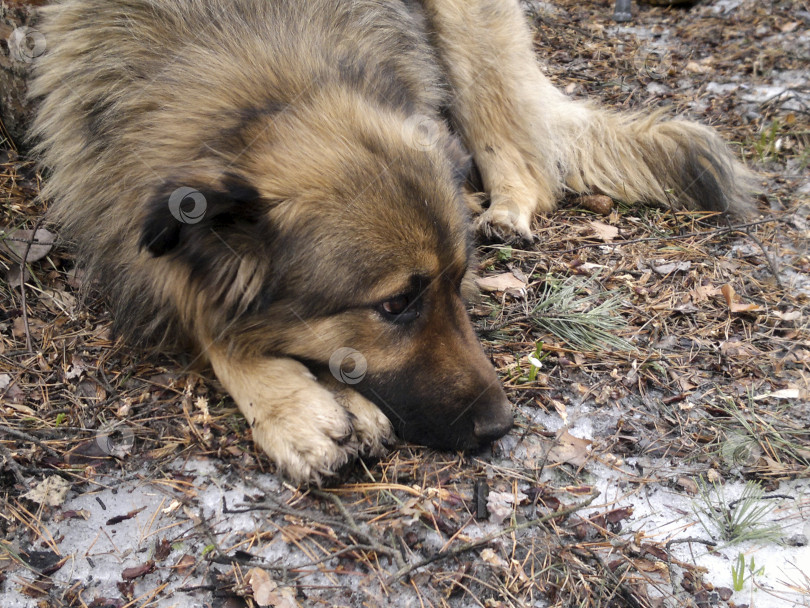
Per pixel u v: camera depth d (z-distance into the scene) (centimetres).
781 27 211
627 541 90
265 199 90
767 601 86
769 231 132
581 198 140
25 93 118
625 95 175
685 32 212
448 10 129
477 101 134
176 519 90
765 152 148
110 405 99
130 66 97
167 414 98
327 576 86
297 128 91
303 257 91
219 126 92
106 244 100
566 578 87
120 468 94
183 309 97
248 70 94
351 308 92
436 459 96
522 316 113
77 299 110
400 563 87
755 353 111
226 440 96
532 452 98
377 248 90
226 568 87
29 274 111
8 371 101
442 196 92
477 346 96
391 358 94
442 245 92
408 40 114
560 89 175
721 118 163
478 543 88
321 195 90
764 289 120
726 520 93
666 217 136
